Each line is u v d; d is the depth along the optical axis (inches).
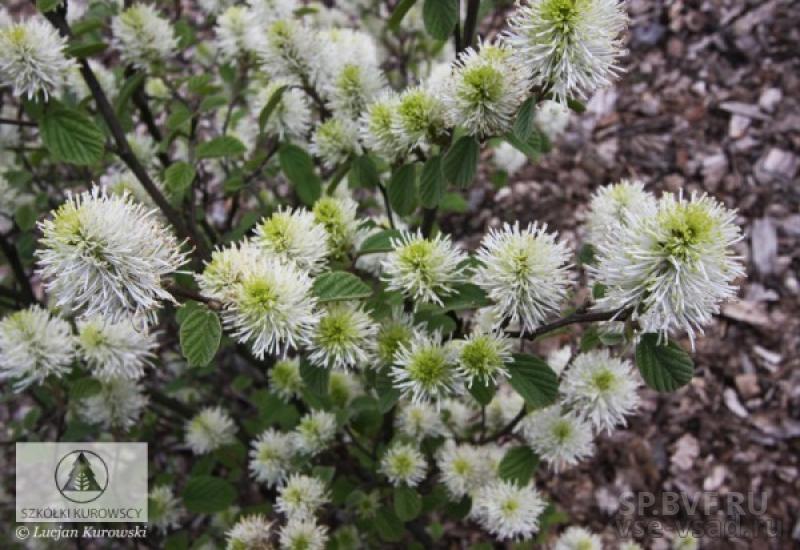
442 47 19.7
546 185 26.4
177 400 18.4
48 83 11.7
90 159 11.5
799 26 27.9
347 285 9.2
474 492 13.4
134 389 14.2
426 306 10.0
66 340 12.4
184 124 15.5
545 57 9.0
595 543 14.7
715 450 20.6
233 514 16.8
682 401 21.6
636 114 27.7
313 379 10.6
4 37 10.9
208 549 15.7
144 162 16.4
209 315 8.6
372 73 13.5
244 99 19.6
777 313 22.5
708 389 21.6
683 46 28.9
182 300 9.6
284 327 8.9
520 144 10.3
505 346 9.8
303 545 12.2
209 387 19.6
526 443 12.2
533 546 16.2
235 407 19.9
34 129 18.5
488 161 25.5
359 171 12.9
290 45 13.7
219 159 18.8
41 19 18.0
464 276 9.8
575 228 24.9
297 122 14.8
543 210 25.8
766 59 27.6
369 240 10.9
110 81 17.4
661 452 20.8
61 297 8.3
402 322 10.7
